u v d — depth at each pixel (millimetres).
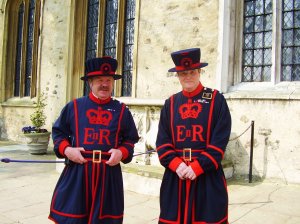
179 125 2494
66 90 9273
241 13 6145
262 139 5473
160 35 6930
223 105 2484
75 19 9383
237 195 4648
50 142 9773
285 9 5742
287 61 5703
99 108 2631
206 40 6250
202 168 2314
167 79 6816
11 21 12039
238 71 6109
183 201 2395
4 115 11695
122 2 8422
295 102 5199
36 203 4547
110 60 2611
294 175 5180
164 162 2453
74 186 2500
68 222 2408
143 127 6230
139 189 5023
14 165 7203
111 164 2521
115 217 2518
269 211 3975
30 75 11477
